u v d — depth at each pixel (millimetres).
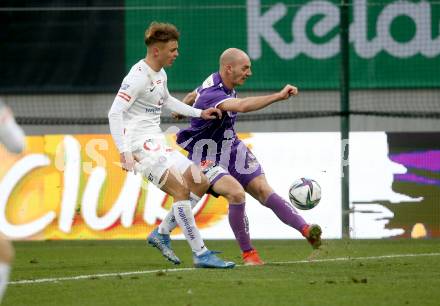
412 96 52031
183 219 27406
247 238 28812
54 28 53250
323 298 21781
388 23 51844
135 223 40875
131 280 25359
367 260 30891
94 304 21344
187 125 48562
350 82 52344
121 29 52781
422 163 41969
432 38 51688
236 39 52219
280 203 28688
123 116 27672
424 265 29203
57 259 33750
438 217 41625
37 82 53531
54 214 41469
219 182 28469
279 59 52188
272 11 52031
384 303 21094
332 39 51875
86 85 53188
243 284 24078
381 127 52531
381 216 41656
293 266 28500
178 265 30250
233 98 28078
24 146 16922
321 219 41469
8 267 17141
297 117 46688
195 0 52156
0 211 41500
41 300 22172
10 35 53531
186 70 52188
